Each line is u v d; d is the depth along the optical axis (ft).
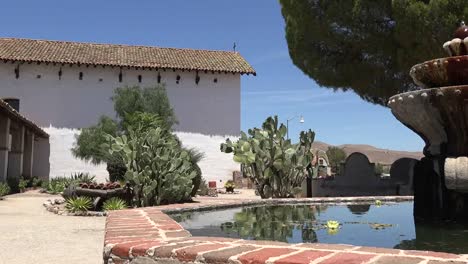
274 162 37.50
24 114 88.48
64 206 39.42
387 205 26.68
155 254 8.64
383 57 65.26
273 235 13.37
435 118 14.29
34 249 20.15
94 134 85.51
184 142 93.76
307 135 39.40
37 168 87.97
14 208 42.04
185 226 16.08
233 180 95.81
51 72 90.07
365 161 54.80
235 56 103.55
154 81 93.56
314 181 54.13
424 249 10.47
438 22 53.26
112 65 88.48
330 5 63.36
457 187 13.55
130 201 38.06
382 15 61.36
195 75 95.71
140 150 36.04
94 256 18.52
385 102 69.97
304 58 70.03
